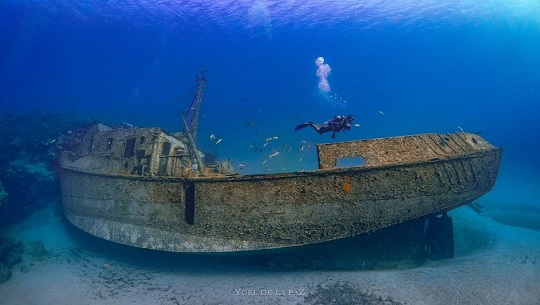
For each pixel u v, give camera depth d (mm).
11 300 7090
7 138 12539
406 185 7281
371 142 7684
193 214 8258
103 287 7516
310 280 7254
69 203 10906
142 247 8414
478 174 7879
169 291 7168
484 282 6730
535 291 6309
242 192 7695
